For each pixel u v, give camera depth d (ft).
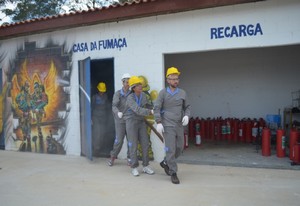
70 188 17.13
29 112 27.48
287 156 22.29
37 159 24.50
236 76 31.37
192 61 32.99
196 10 20.85
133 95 18.71
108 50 23.77
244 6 19.65
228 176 18.49
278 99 29.81
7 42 28.35
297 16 18.66
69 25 24.14
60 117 25.94
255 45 19.58
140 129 19.31
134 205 14.46
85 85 23.40
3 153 27.40
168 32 21.76
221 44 20.35
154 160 22.45
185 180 17.92
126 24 23.04
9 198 15.83
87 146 23.72
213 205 14.12
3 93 28.99
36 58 26.78
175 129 17.29
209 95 32.50
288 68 29.35
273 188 16.17
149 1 20.66
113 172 20.08
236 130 28.91
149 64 22.45
